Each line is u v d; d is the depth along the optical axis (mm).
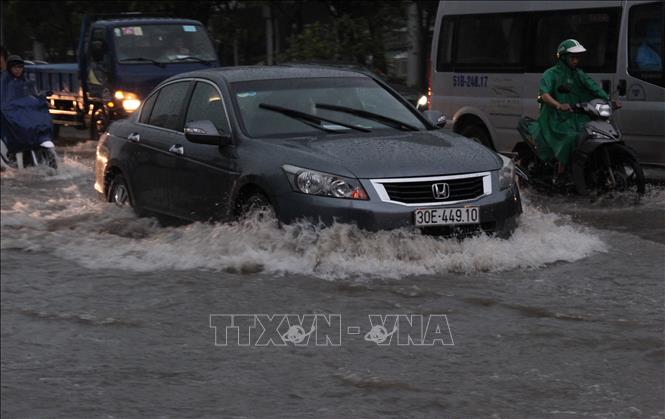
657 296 13516
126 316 13078
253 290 14141
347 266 14711
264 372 10758
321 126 16719
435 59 29406
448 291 13820
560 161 22438
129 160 19250
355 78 18000
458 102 28703
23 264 16406
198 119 17672
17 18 61844
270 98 17125
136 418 9500
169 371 10875
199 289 14297
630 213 20547
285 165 15367
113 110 36625
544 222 16797
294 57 45031
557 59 23594
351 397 9945
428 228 14992
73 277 15406
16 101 28734
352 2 46406
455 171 15203
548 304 13164
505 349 11359
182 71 36594
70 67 42719
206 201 16969
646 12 23578
